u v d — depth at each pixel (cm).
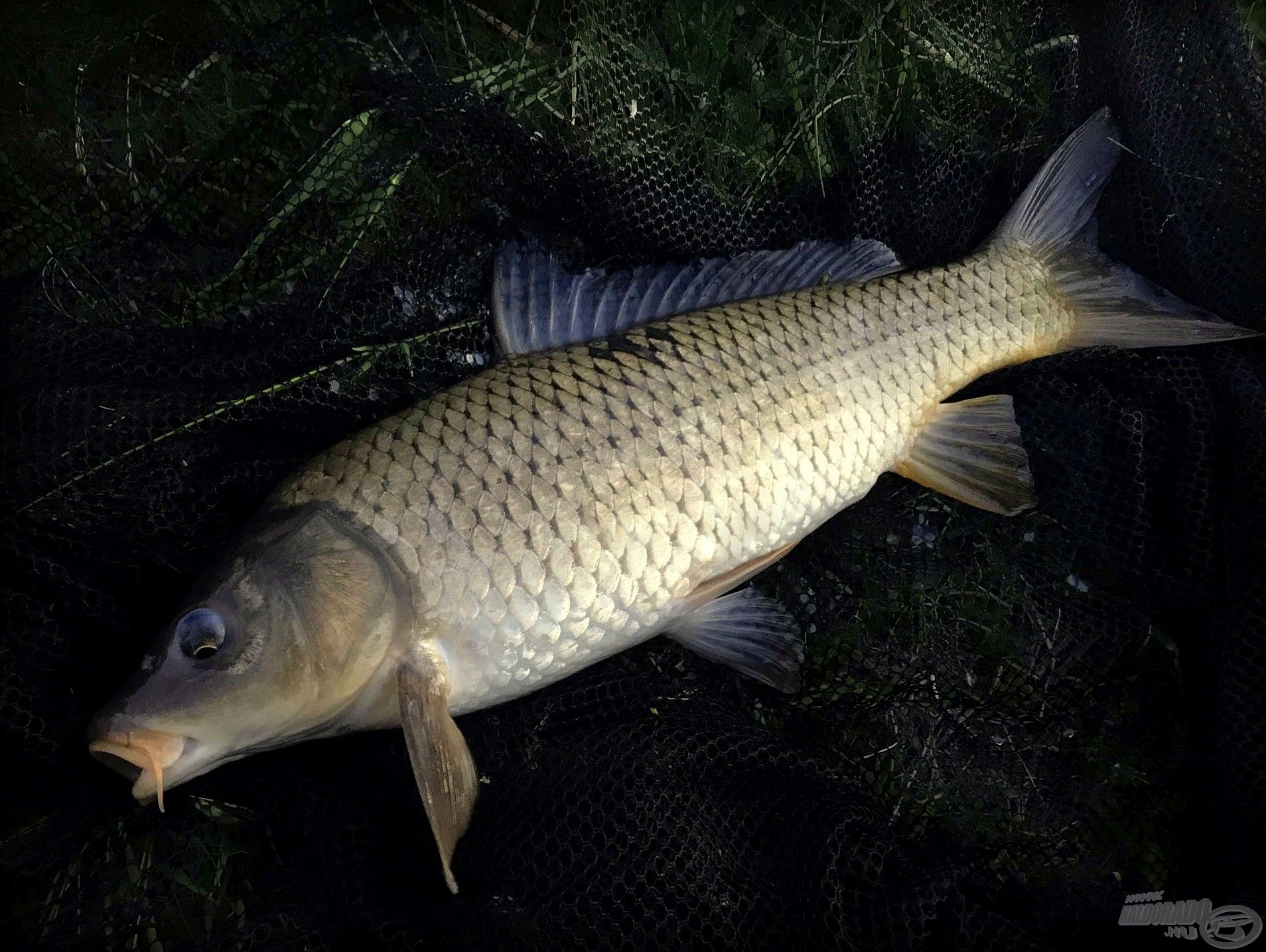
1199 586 60
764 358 56
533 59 59
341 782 52
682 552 53
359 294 58
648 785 54
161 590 53
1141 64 64
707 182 63
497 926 48
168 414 53
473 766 51
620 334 55
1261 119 63
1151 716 60
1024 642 62
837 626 62
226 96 58
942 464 62
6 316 52
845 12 65
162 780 45
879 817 57
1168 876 56
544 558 50
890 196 66
